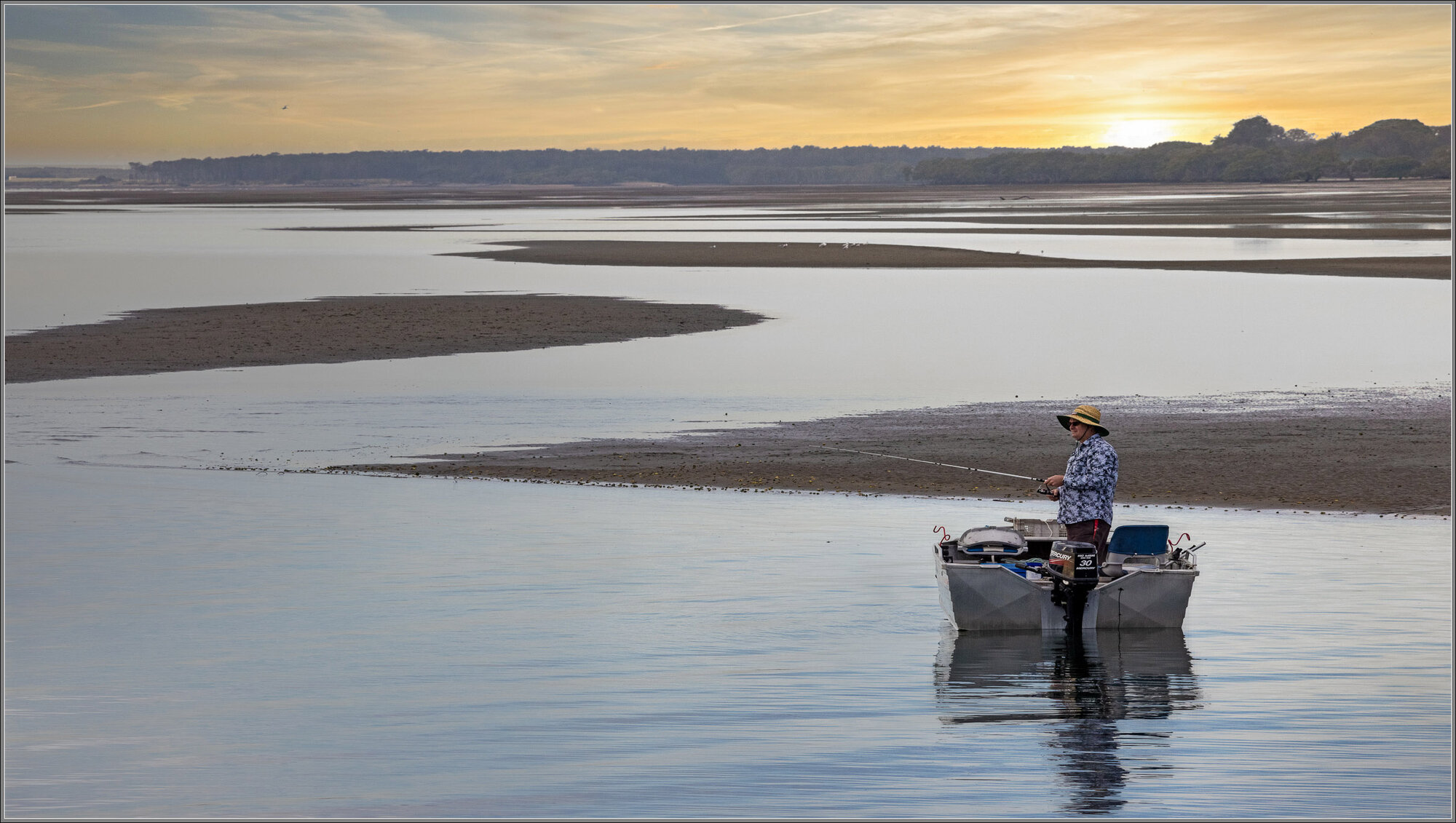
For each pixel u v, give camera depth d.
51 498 20.25
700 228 105.25
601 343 38.81
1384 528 18.41
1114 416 26.89
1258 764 10.13
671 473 22.20
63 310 47.09
